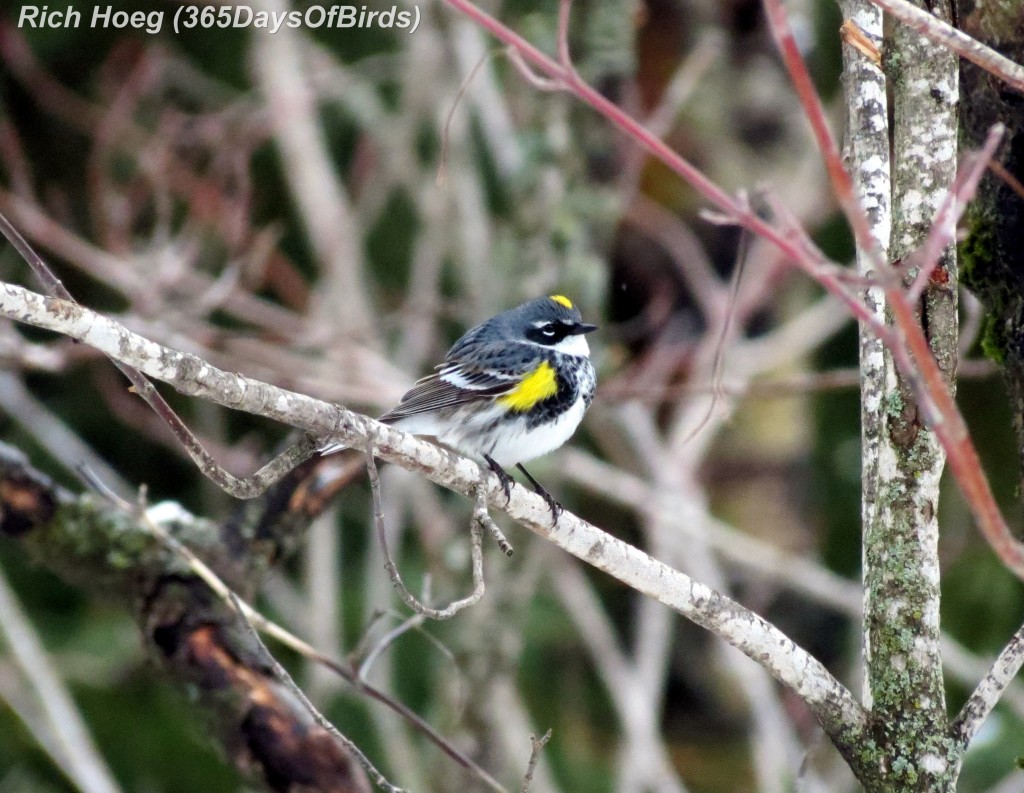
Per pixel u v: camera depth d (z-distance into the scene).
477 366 9.27
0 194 12.76
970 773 12.83
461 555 13.34
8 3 15.58
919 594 6.02
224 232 14.17
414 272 15.30
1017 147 6.36
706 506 15.34
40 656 11.63
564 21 4.84
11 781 12.79
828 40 15.60
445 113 14.91
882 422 6.08
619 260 16.67
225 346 13.98
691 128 16.11
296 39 15.99
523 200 14.53
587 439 16.16
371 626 8.37
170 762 13.22
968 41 5.01
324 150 15.90
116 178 15.75
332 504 9.53
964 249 6.70
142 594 9.05
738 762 15.31
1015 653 6.04
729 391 12.23
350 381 12.74
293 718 8.62
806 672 6.14
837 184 4.25
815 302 16.25
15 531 9.21
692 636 15.70
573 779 14.12
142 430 14.70
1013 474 14.30
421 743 13.61
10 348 10.98
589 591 15.16
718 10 16.36
